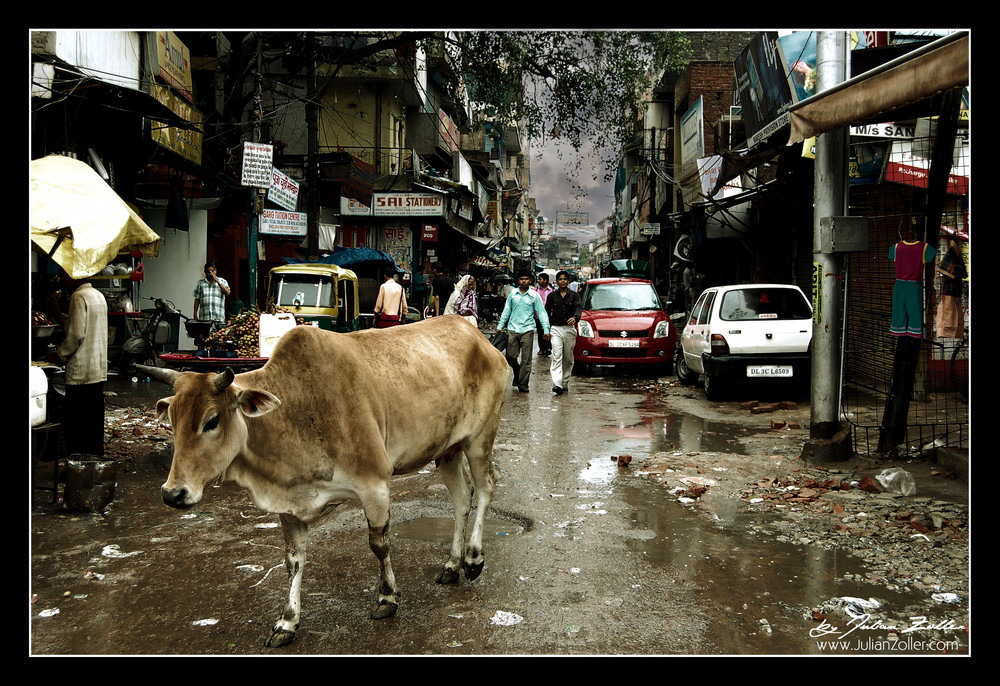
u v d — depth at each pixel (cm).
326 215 2395
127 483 582
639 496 571
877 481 586
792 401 1043
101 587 389
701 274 2192
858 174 948
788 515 516
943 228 865
